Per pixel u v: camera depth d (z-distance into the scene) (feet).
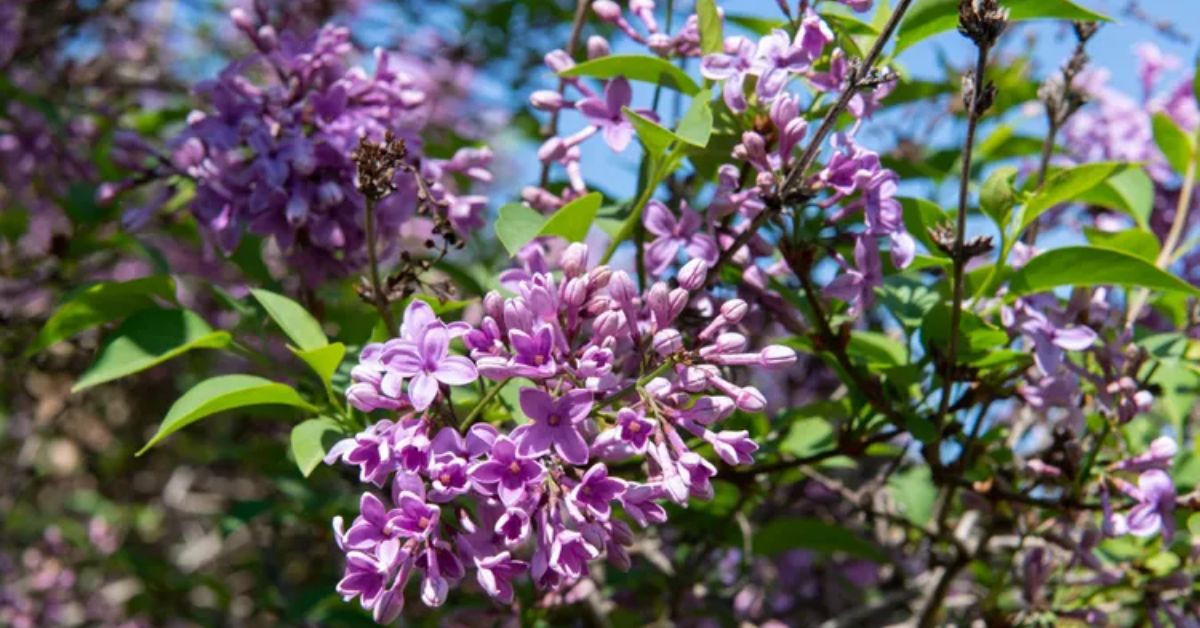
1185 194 2.01
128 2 3.05
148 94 3.28
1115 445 1.81
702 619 2.20
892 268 1.77
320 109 1.73
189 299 2.58
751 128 1.60
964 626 2.06
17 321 2.57
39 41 2.82
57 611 3.29
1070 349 1.61
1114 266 1.56
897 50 1.62
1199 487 1.67
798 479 2.02
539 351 1.30
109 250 2.41
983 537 1.86
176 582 2.84
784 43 1.53
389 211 1.72
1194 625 1.78
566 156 1.64
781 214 1.49
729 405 1.30
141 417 3.15
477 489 1.26
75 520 3.67
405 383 1.34
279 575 2.52
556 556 1.24
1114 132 2.26
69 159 2.55
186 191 2.29
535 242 1.67
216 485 3.39
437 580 1.26
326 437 1.50
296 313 1.59
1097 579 1.79
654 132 1.54
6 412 3.37
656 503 1.28
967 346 1.62
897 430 1.69
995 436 1.85
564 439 1.27
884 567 2.38
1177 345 1.75
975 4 1.38
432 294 1.74
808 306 1.71
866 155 1.48
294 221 1.69
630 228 1.60
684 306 1.35
